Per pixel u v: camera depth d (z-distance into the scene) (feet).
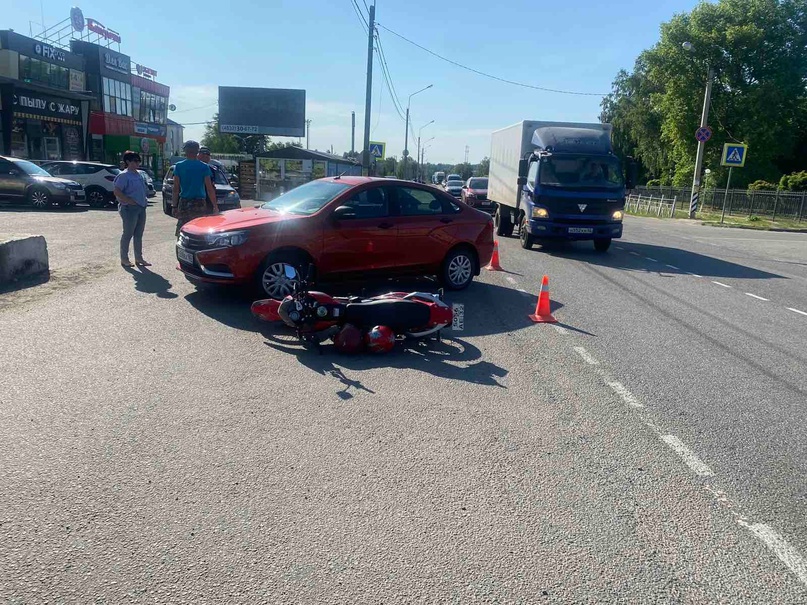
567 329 25.80
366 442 14.35
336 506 11.64
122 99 168.14
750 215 115.65
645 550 10.73
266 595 9.20
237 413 15.60
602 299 32.48
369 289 31.37
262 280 26.25
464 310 28.27
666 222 107.86
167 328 22.62
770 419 16.92
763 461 14.37
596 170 49.98
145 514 11.12
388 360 20.49
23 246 29.01
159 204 87.45
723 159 102.32
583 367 20.81
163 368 18.54
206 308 25.63
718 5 147.84
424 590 9.45
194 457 13.26
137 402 15.97
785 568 10.39
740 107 146.61
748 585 9.92
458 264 31.78
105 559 9.86
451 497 12.13
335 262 27.63
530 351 22.35
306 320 20.68
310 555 10.17
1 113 116.78
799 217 110.83
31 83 118.62
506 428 15.52
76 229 50.11
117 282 29.68
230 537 10.56
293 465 13.12
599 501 12.26
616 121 202.28
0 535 10.34
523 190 53.98
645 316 28.96
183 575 9.56
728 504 12.39
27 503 11.29
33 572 9.48
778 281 41.47
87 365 18.47
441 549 10.47
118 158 160.76
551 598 9.39
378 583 9.55
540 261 45.80
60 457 13.00
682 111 152.25
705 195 132.26
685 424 16.35
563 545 10.75
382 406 16.52
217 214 29.17
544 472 13.34
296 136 191.42
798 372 21.25
